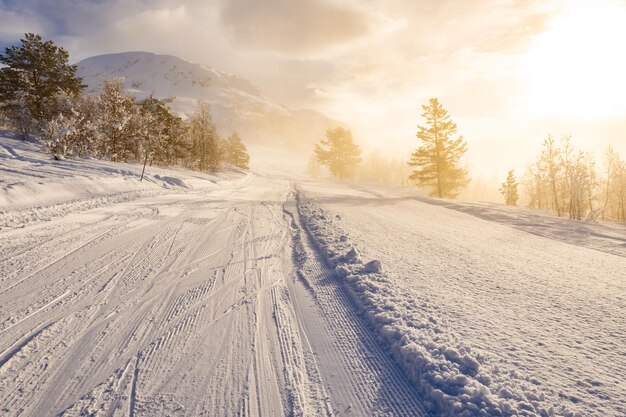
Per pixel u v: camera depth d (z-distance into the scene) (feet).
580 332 13.89
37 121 91.35
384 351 12.60
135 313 14.94
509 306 16.60
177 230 31.53
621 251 34.32
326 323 14.67
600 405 9.20
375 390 10.46
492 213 63.26
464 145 117.29
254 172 212.02
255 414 9.28
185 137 122.83
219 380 10.66
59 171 50.52
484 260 26.30
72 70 105.60
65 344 12.29
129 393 9.89
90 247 24.34
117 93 86.89
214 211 43.86
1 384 10.09
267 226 36.06
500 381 10.25
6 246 23.16
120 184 52.90
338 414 9.41
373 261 21.39
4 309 14.70
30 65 97.66
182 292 17.48
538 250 32.37
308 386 10.57
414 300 16.56
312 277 20.40
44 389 9.95
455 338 12.90
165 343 12.65
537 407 9.04
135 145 86.28
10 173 43.34
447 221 51.01
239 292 17.76
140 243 26.25
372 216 49.78
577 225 54.60
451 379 10.18
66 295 16.42
